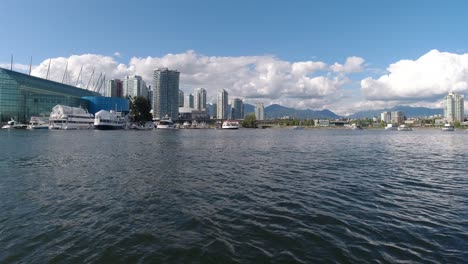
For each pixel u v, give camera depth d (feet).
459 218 45.01
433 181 74.74
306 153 148.77
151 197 58.18
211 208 50.78
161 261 32.09
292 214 47.34
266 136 372.58
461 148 182.09
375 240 36.86
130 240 37.27
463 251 33.60
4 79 490.49
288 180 75.87
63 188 65.77
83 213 47.96
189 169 93.76
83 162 108.17
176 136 341.62
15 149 154.51
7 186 67.56
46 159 115.65
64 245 36.01
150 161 112.88
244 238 37.81
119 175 82.12
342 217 45.70
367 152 155.22
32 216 46.39
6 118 492.95
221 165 103.24
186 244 36.06
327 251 33.94
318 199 56.65
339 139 302.25
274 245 35.70
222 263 31.53
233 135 397.60
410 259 31.86
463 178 79.15
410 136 387.96
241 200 56.03
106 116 528.22
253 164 106.11
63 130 476.95
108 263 31.78
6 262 31.91
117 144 197.06
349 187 67.51
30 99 529.04
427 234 38.65
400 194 60.80
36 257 33.04
